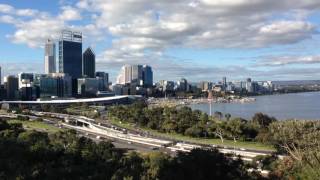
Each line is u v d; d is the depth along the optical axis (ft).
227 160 354.74
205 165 340.80
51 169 400.06
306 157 263.29
